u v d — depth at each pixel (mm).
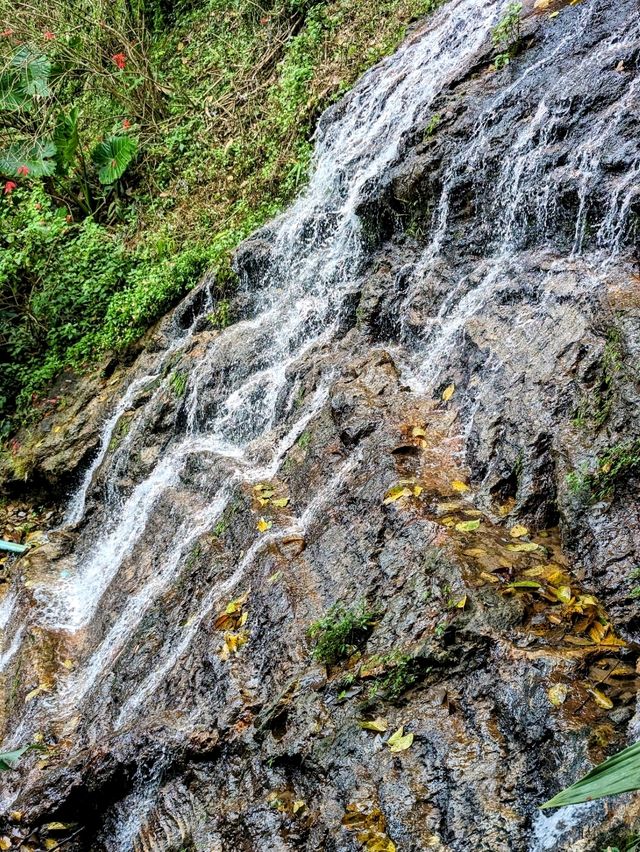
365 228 5598
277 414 5219
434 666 2977
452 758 2705
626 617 2865
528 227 4445
